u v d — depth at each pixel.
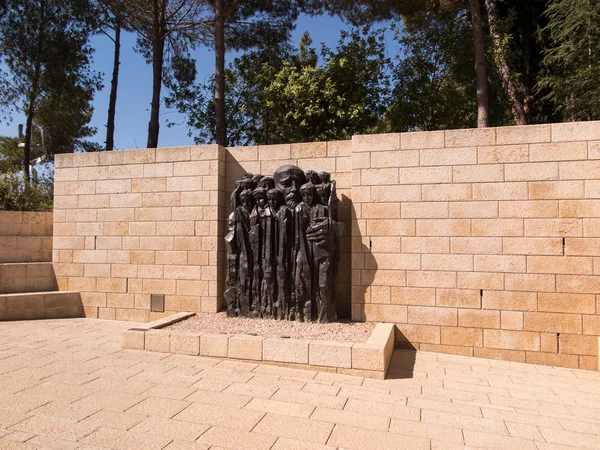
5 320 8.16
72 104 17.19
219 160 7.87
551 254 6.10
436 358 6.22
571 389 5.07
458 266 6.46
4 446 3.37
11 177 11.17
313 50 14.65
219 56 13.63
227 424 3.87
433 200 6.60
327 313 6.80
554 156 6.13
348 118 12.52
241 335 6.01
